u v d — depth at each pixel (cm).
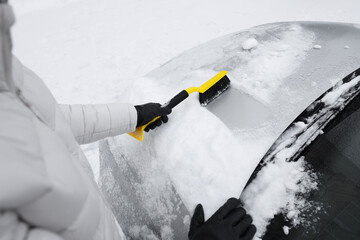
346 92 108
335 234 86
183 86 123
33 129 50
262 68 117
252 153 92
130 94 131
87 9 418
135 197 112
